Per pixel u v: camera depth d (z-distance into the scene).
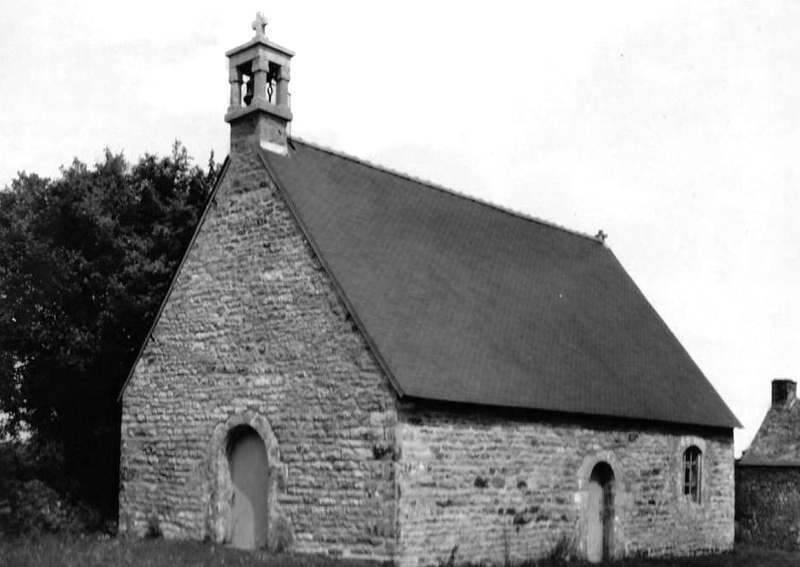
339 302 16.83
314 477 16.67
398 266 18.95
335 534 16.20
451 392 16.47
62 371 23.92
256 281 18.33
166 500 19.25
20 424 25.27
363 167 21.56
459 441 16.83
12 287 23.61
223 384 18.58
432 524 16.14
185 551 16.20
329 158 20.67
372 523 15.74
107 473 24.94
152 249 25.44
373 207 20.31
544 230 26.81
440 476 16.38
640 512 21.39
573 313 23.50
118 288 23.88
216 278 19.09
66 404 24.80
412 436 15.93
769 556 24.12
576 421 19.67
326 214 18.58
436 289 19.38
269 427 17.55
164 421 19.58
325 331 16.97
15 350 24.02
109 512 23.77
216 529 18.22
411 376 16.05
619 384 21.75
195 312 19.38
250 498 18.12
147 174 26.95
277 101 19.59
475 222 23.77
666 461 22.52
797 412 33.00
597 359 22.14
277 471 17.25
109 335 24.41
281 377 17.53
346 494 16.17
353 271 17.56
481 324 19.50
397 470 15.59
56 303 23.98
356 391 16.33
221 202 19.28
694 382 25.33
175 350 19.62
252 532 17.95
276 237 18.12
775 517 31.20
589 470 19.86
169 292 19.95
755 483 31.91
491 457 17.45
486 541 17.16
